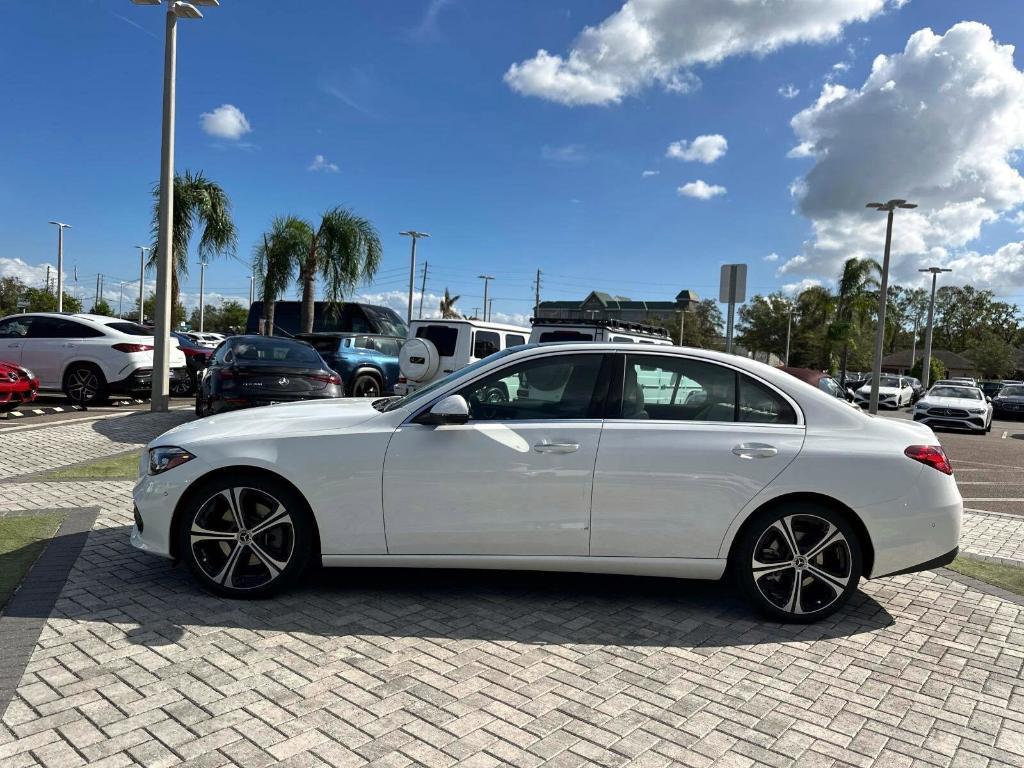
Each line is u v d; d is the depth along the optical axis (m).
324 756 2.67
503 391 4.21
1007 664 3.74
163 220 12.76
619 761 2.73
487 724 2.95
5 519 5.69
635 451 4.03
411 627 3.89
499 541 4.05
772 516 4.06
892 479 4.05
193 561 4.10
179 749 2.67
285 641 3.64
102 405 14.17
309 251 23.39
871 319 48.06
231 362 9.96
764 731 2.99
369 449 4.05
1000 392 29.80
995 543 6.42
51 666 3.27
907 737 2.98
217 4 12.66
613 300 92.00
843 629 4.12
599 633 3.92
